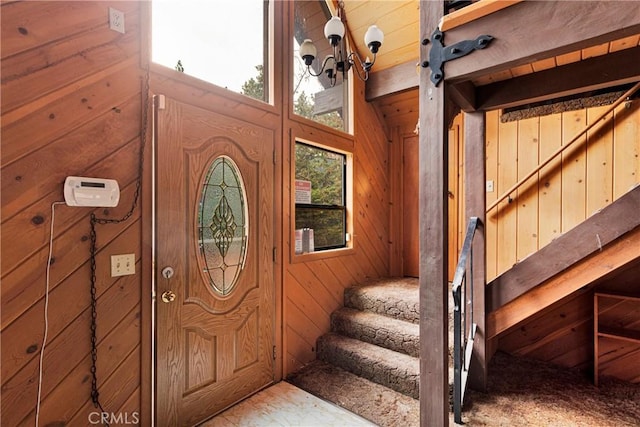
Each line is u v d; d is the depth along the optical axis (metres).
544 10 1.23
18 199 1.27
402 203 3.72
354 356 2.43
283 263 2.43
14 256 1.27
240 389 2.12
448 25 1.45
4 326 1.25
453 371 2.00
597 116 2.56
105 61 1.51
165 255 1.73
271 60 2.37
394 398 2.12
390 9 2.87
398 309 2.68
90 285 1.47
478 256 2.15
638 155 2.41
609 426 1.82
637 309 2.32
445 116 1.52
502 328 2.12
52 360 1.36
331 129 2.91
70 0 1.40
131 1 1.61
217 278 1.99
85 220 1.46
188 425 1.83
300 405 2.06
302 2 2.84
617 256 1.70
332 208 3.07
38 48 1.31
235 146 2.08
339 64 2.30
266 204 2.30
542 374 2.43
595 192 2.57
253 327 2.21
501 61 1.34
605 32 1.11
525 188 2.87
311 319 2.68
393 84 3.18
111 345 1.54
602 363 2.41
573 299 2.54
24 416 1.30
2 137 1.23
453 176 3.30
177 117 1.77
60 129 1.37
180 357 1.80
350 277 3.14
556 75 1.85
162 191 1.71
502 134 2.98
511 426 1.82
